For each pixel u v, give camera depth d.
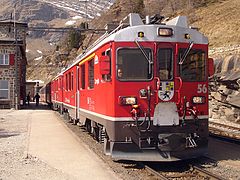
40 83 97.69
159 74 9.62
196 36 10.04
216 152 11.89
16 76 38.88
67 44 104.19
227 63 22.39
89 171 9.16
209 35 35.88
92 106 12.38
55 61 104.50
